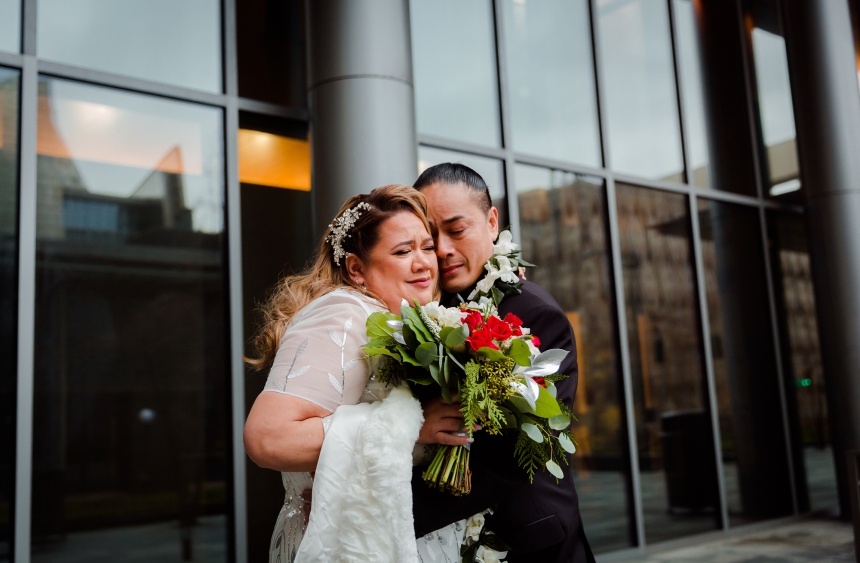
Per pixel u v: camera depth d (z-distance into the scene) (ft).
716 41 22.74
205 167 13.03
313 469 4.56
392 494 4.33
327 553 4.33
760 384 21.57
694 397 19.71
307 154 14.16
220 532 12.26
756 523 20.53
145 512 11.68
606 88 19.36
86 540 11.16
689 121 21.42
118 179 12.18
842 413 22.11
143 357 12.01
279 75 14.02
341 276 5.53
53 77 11.78
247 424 4.55
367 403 4.80
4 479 10.66
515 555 5.33
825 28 23.12
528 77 17.84
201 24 13.38
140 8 12.78
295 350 4.72
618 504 17.54
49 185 11.56
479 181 6.55
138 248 12.21
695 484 19.21
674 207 20.40
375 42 12.59
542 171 17.67
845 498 21.84
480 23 17.16
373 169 12.21
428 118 16.01
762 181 23.22
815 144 23.03
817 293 23.04
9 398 10.85
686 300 20.11
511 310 6.01
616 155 19.33
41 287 11.31
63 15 12.01
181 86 12.98
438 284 6.44
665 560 17.03
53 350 11.28
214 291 12.82
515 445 5.04
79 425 11.34
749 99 23.20
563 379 5.49
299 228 13.82
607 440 17.67
